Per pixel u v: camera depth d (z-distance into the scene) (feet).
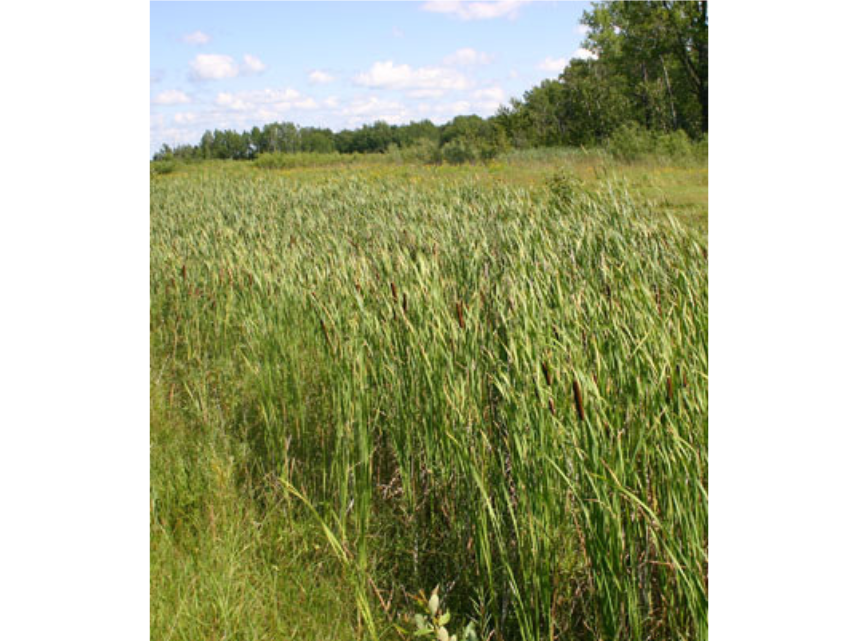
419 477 9.12
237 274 13.74
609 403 7.34
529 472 7.09
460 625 7.79
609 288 8.90
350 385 9.29
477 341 8.67
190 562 8.81
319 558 8.92
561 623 7.39
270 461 10.53
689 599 6.60
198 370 13.08
